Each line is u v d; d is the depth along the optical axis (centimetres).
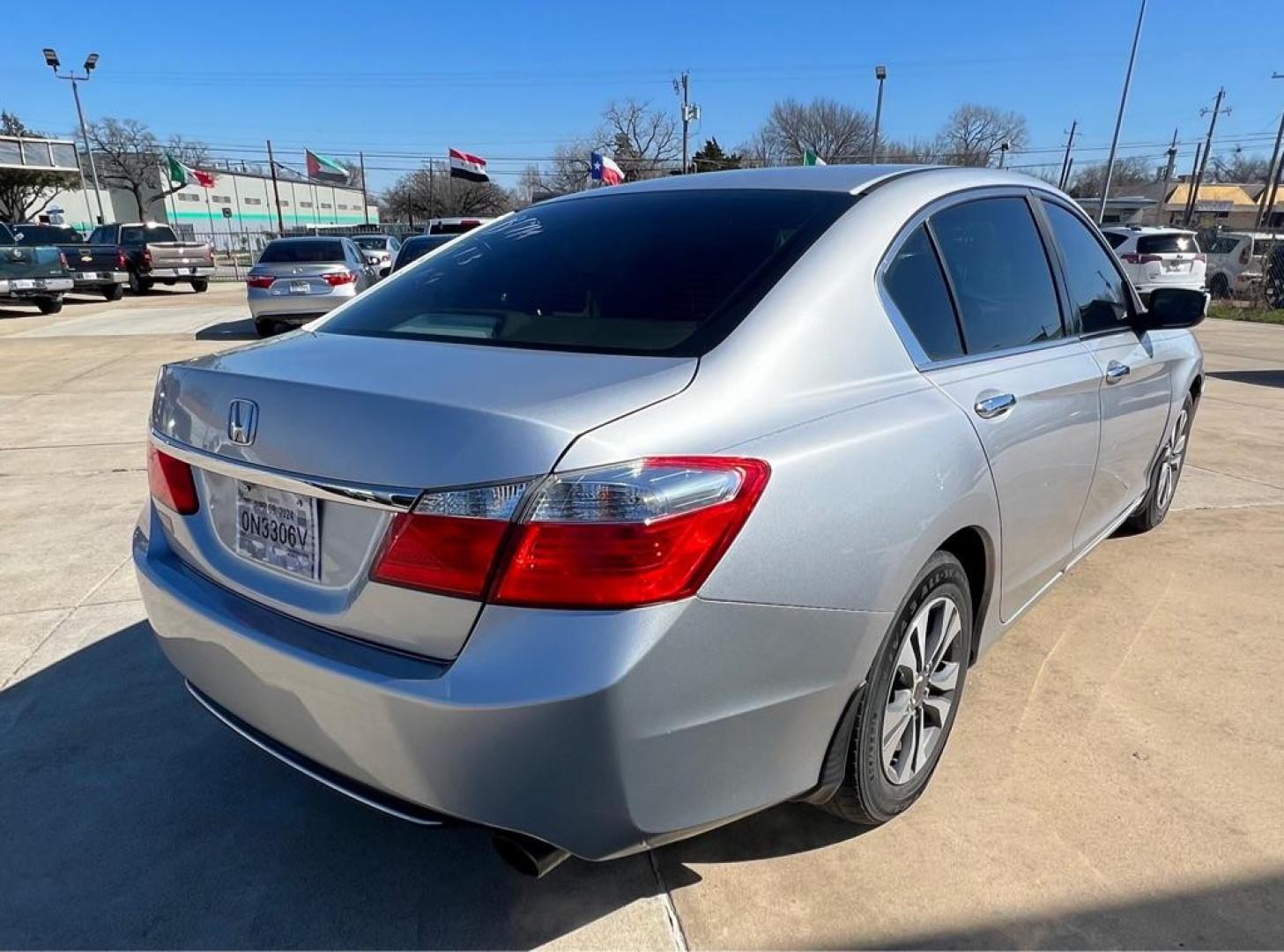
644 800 164
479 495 156
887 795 224
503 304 227
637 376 178
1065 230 317
